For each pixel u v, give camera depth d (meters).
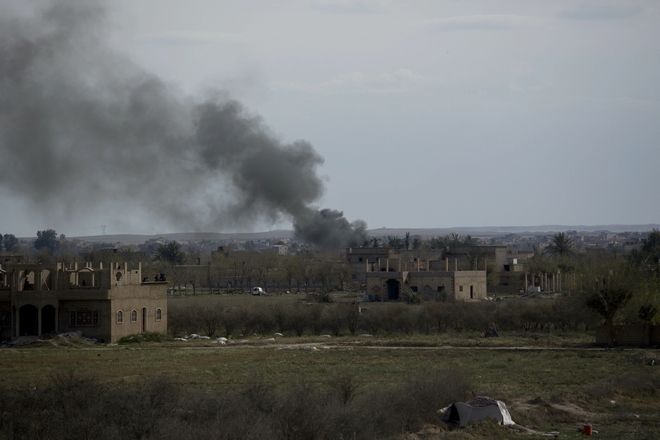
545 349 127.88
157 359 117.06
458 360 113.38
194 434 54.88
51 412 61.19
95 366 108.62
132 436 57.41
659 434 64.12
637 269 140.38
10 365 109.62
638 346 130.75
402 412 64.75
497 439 61.06
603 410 74.50
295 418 57.34
